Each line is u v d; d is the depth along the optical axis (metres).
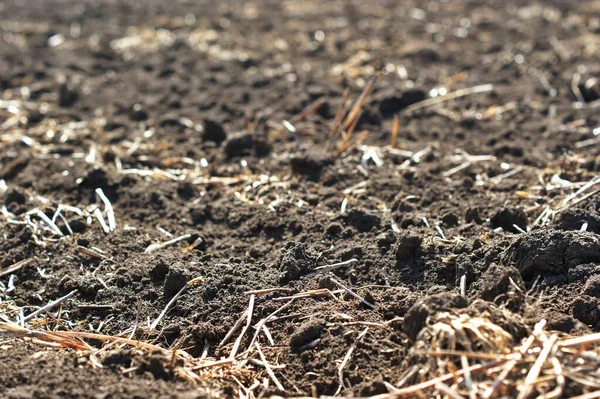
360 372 1.08
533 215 1.28
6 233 1.29
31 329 1.15
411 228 1.26
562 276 1.13
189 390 1.05
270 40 1.84
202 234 1.29
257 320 1.15
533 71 1.67
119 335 1.15
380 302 1.14
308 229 1.27
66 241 1.27
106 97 1.64
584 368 1.01
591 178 1.35
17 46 1.83
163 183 1.39
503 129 1.50
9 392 1.04
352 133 1.51
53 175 1.41
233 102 1.60
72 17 2.03
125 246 1.26
